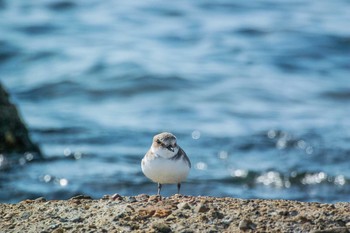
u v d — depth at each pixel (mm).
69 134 19906
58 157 17859
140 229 8641
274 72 26359
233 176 16688
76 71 26109
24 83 25250
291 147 18781
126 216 8953
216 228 8555
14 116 17938
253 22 32062
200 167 17250
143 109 22875
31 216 9250
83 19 32594
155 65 26453
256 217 8797
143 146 19016
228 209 9062
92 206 9438
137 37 30141
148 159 10258
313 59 27875
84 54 27828
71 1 34906
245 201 9383
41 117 21672
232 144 19031
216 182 16375
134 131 20250
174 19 32562
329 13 34000
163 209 9047
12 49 28297
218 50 28562
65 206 9500
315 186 16234
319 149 18531
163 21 32344
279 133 19953
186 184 16219
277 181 16438
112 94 24500
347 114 22297
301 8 34719
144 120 21547
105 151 18469
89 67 26422
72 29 31156
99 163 17500
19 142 17766
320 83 25219
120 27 31453
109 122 21219
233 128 20609
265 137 19656
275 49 28734
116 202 9500
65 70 26234
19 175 16672
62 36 30219
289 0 36062
